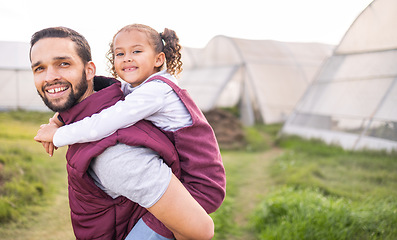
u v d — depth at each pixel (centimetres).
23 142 680
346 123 808
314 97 975
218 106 1385
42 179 488
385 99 744
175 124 127
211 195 130
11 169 482
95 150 112
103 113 117
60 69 119
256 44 1550
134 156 112
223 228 398
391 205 392
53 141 119
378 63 812
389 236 324
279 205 411
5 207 382
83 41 125
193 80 1599
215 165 134
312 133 892
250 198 519
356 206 408
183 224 114
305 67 1538
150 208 113
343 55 939
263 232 372
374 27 848
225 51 1549
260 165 733
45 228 365
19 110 1265
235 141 969
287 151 820
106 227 125
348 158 656
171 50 155
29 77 1416
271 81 1441
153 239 125
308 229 342
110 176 113
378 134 702
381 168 563
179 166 126
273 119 1383
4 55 1426
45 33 120
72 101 122
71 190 128
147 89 125
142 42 142
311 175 565
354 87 841
